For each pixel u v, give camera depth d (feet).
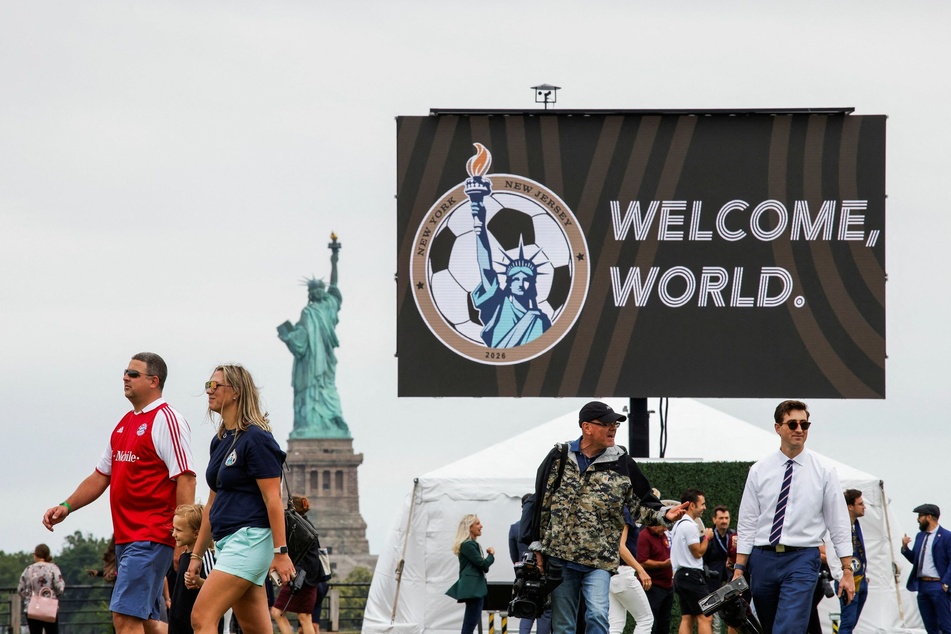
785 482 121.39
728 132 236.22
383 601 247.29
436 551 244.01
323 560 191.42
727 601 120.57
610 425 117.70
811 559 120.78
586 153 236.43
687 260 235.20
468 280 236.22
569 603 118.11
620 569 178.19
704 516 232.73
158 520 115.14
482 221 236.63
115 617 114.42
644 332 234.79
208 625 101.09
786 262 234.99
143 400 116.67
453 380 235.20
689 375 234.17
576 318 235.20
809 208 235.20
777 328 234.58
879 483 238.48
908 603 239.71
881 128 235.40
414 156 237.04
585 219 236.02
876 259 234.58
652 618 182.50
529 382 234.58
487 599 209.77
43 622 219.61
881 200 234.79
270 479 102.27
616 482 117.39
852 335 233.96
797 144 236.02
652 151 236.22
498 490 244.63
